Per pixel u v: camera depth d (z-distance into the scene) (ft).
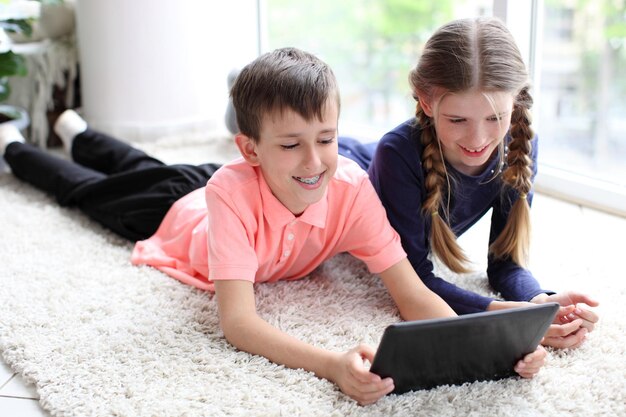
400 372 3.88
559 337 4.33
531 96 4.66
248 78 4.31
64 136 7.29
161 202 5.78
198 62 8.46
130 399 3.93
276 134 4.17
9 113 7.80
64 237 5.96
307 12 11.22
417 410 3.87
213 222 4.48
